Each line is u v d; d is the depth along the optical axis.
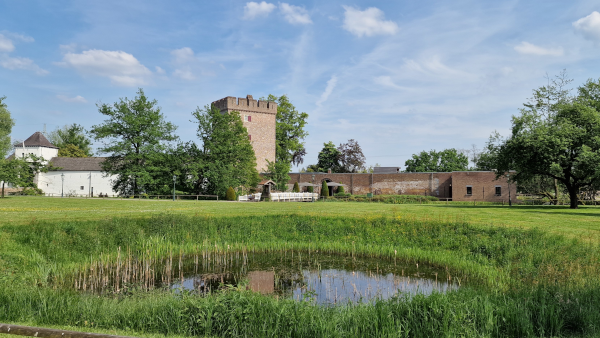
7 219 14.78
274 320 6.14
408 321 6.09
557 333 5.80
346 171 65.56
